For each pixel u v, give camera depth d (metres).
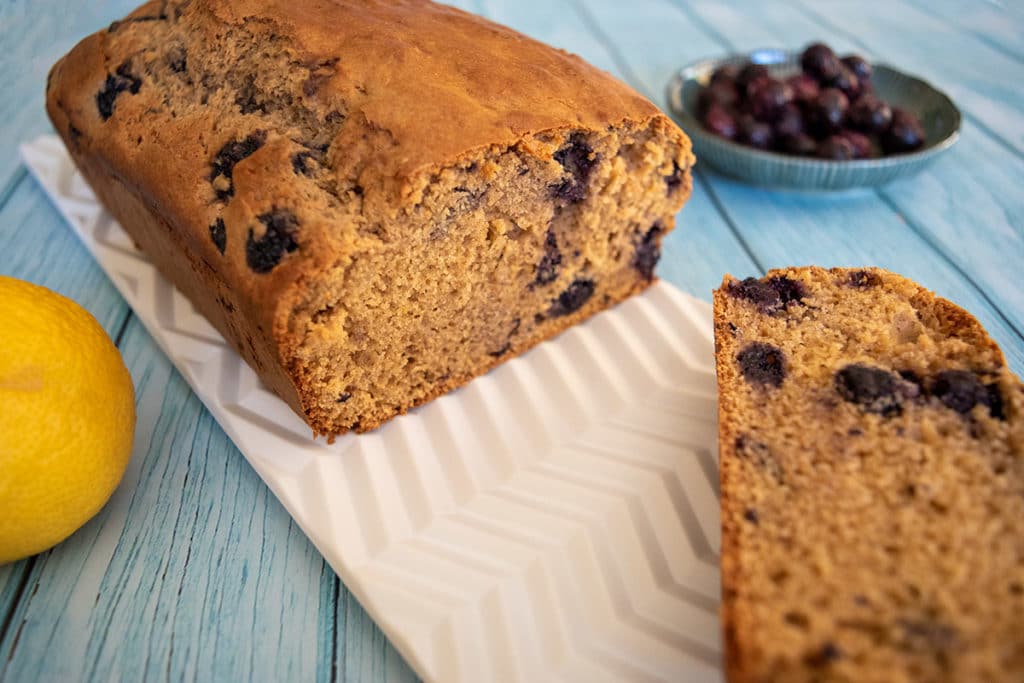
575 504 0.28
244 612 0.27
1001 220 0.40
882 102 0.42
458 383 0.32
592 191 0.32
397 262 0.29
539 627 0.26
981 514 0.24
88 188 0.40
